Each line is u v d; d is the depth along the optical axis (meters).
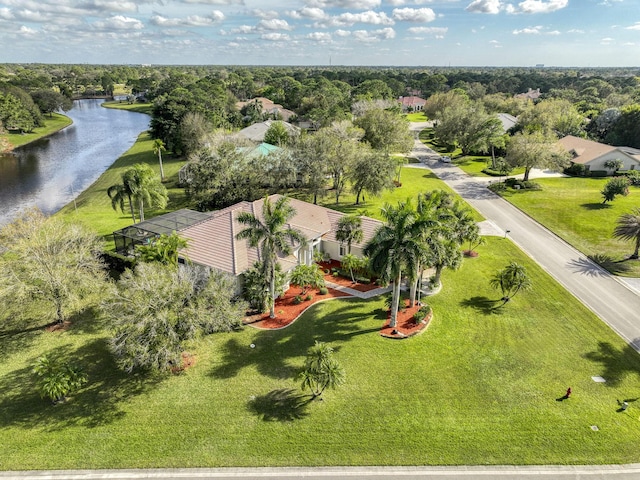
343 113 103.00
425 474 18.92
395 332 28.81
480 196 61.44
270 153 55.94
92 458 19.42
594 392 23.84
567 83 197.88
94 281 29.59
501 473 19.02
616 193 54.66
